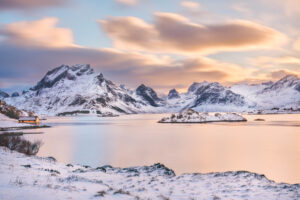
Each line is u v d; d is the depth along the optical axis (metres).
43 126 168.00
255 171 42.75
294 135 107.56
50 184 14.66
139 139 96.44
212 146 75.81
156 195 16.73
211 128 156.00
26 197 11.37
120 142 86.31
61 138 98.56
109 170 29.33
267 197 16.58
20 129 144.00
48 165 26.70
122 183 21.47
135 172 27.62
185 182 22.06
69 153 62.31
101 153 62.41
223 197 16.67
